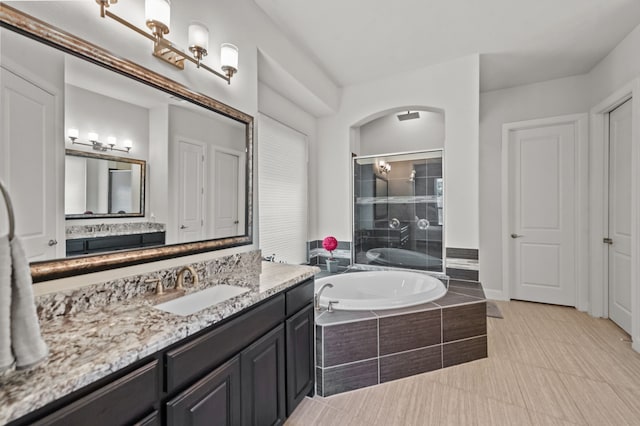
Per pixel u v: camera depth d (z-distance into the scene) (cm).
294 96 299
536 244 344
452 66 293
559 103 327
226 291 146
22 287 65
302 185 331
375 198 346
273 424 140
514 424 154
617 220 279
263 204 269
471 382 193
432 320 208
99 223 118
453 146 294
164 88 144
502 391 183
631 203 240
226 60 170
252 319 127
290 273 174
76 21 110
